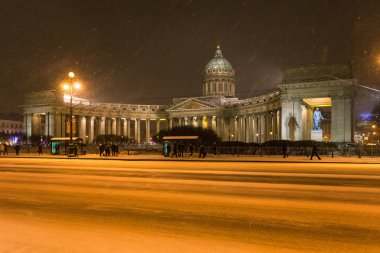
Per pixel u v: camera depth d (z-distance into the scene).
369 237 9.88
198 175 25.52
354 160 42.88
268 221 11.63
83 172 28.09
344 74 75.38
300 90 78.56
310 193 17.16
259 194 16.88
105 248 8.92
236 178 23.58
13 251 8.76
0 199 15.77
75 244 9.26
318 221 11.62
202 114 138.25
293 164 37.41
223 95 152.88
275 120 106.25
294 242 9.43
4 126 167.75
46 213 12.94
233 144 64.69
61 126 124.25
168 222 11.54
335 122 75.06
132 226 11.08
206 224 11.27
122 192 17.55
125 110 142.62
